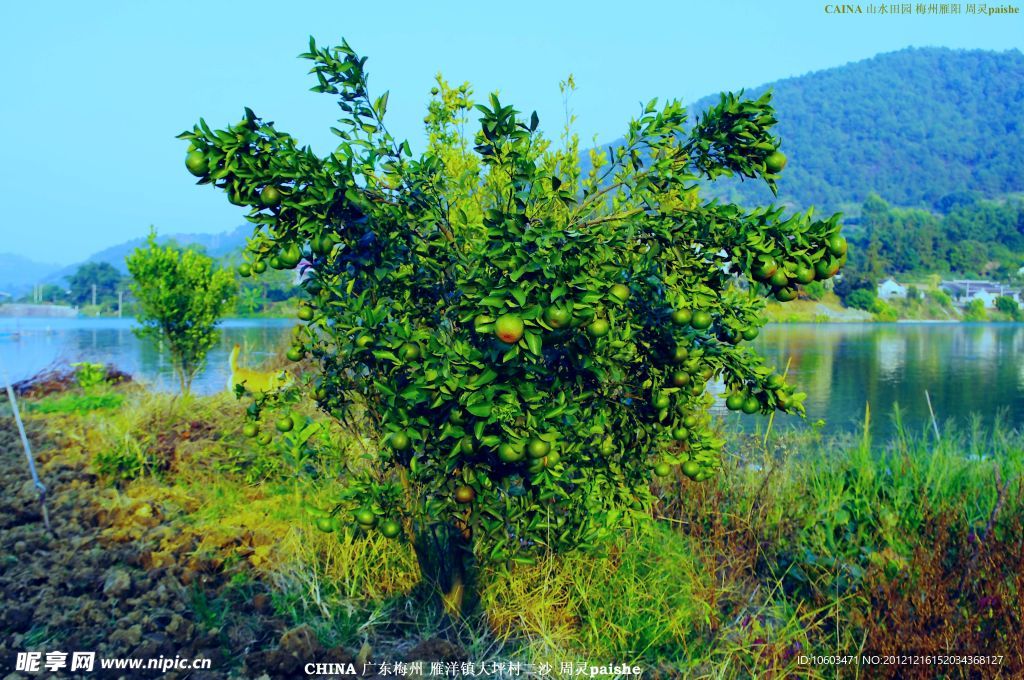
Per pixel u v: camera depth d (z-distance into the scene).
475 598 4.19
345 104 3.72
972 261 148.25
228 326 52.81
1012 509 5.15
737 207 3.35
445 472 3.69
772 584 4.82
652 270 3.62
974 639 3.66
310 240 3.60
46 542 5.29
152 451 7.10
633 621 4.09
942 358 29.88
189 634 3.99
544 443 3.29
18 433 9.36
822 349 34.47
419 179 3.71
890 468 6.37
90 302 130.38
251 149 3.35
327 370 4.03
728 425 7.09
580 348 3.46
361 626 4.15
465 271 3.76
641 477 4.18
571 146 5.49
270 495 6.12
